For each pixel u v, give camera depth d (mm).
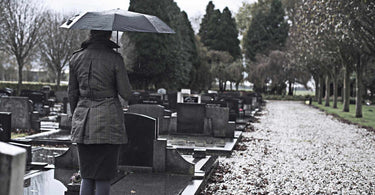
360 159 10289
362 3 14320
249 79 60438
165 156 6949
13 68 53938
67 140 10586
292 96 61125
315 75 52031
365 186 7289
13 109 13125
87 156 3887
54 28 33750
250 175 7844
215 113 12852
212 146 10820
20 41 26484
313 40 24234
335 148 12102
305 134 15656
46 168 7035
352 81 47188
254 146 11883
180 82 50281
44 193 5418
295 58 40000
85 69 3920
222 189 6664
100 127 3803
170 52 46844
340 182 7570
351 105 42875
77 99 4105
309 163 9453
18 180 1859
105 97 3938
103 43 4070
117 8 4523
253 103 30594
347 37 17219
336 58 30047
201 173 6914
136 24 4230
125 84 3990
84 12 4281
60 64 34969
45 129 13242
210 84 60625
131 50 41594
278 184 7238
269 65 56656
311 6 18781
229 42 69875
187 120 13000
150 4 45281
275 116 25219
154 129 7008
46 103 20453
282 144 12586
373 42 17625
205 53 61375
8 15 25297
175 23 49469
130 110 12406
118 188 5891
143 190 5816
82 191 3932
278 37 68438
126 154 7078
